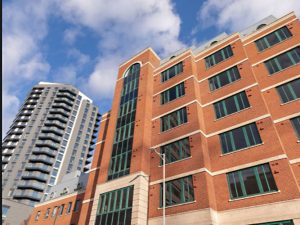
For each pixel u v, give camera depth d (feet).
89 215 81.56
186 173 66.39
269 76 73.20
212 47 94.63
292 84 67.00
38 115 370.53
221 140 69.51
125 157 79.92
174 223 60.23
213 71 87.30
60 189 146.72
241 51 83.41
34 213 134.10
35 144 336.70
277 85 69.67
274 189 53.06
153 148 79.61
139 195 66.95
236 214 55.11
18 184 294.46
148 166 75.92
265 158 57.82
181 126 78.07
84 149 374.63
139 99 94.38
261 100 67.56
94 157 98.68
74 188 138.21
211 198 59.06
